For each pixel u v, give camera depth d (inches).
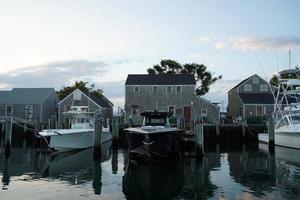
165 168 772.6
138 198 498.3
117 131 1273.4
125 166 807.1
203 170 737.6
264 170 727.1
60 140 1027.3
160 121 952.9
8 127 1038.4
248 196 495.5
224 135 1485.0
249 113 1971.0
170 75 2023.9
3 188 551.8
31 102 2123.5
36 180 626.2
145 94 1936.5
